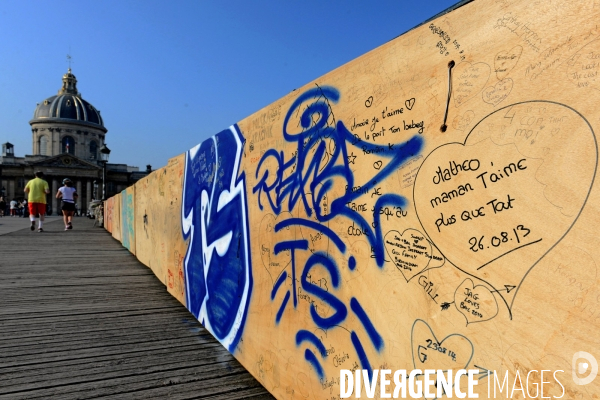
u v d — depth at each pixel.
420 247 1.45
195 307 4.17
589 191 0.96
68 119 90.69
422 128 1.46
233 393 2.54
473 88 1.27
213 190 3.79
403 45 1.57
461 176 1.29
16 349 3.18
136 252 8.31
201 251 4.05
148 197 7.15
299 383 2.22
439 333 1.37
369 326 1.71
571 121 1.00
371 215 1.71
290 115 2.41
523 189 1.10
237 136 3.25
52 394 2.47
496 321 1.17
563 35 1.04
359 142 1.79
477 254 1.23
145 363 2.97
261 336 2.69
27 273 6.19
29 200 13.48
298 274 2.27
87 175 80.19
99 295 5.01
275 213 2.55
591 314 0.95
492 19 1.23
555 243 1.03
